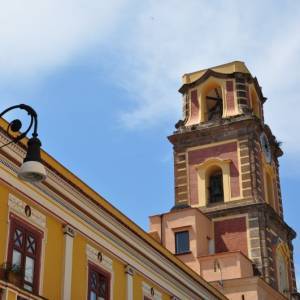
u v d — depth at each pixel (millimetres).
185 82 56656
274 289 46219
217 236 49000
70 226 23469
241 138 51562
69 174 23875
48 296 21531
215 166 51938
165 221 48531
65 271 22641
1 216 20016
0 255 19516
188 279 34156
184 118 55250
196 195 51375
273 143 56469
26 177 14695
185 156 53188
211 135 52719
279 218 51125
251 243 47688
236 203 49406
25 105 15227
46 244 21984
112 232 26578
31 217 21469
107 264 25953
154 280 30188
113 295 25938
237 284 43812
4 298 18469
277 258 49781
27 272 20719
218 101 56125
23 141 21219
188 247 46812
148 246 29750
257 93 57094
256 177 50062
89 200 24922
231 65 55375
